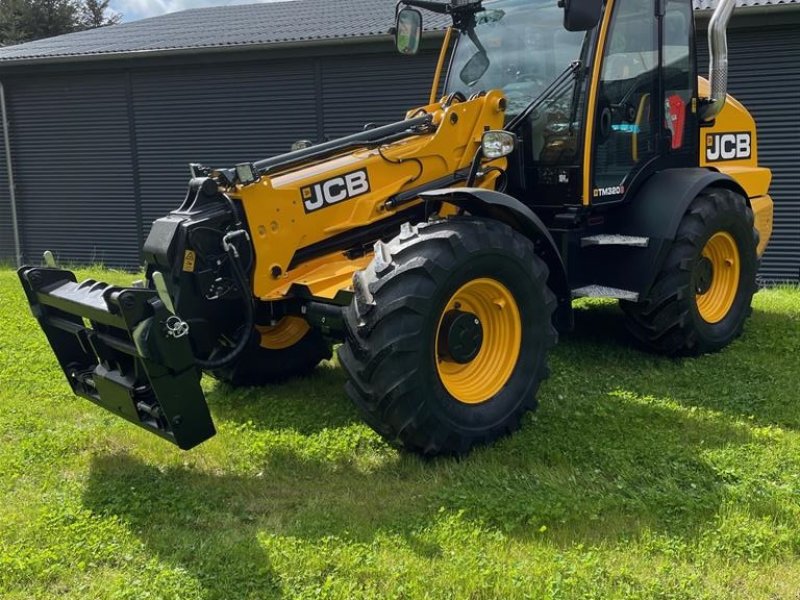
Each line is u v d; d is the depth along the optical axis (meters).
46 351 5.53
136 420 3.34
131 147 11.64
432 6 5.19
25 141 12.11
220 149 11.27
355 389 3.42
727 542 2.79
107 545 2.85
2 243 12.59
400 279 3.32
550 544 2.81
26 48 12.65
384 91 10.40
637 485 3.28
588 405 4.22
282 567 2.68
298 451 3.73
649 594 2.49
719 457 3.51
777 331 5.80
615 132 4.74
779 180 8.94
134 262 12.05
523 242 3.76
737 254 5.43
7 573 2.67
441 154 4.28
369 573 2.63
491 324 3.80
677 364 5.08
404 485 3.34
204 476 3.48
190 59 10.93
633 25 4.78
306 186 3.85
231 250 3.53
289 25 11.80
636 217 4.92
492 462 3.51
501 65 4.93
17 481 3.42
